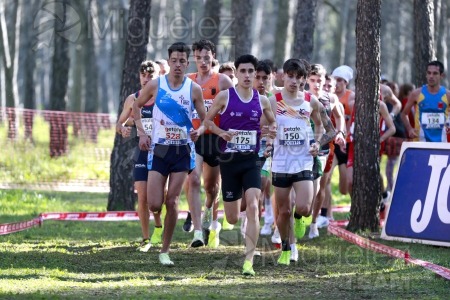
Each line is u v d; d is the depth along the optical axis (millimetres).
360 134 27312
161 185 20812
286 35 68438
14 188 41500
